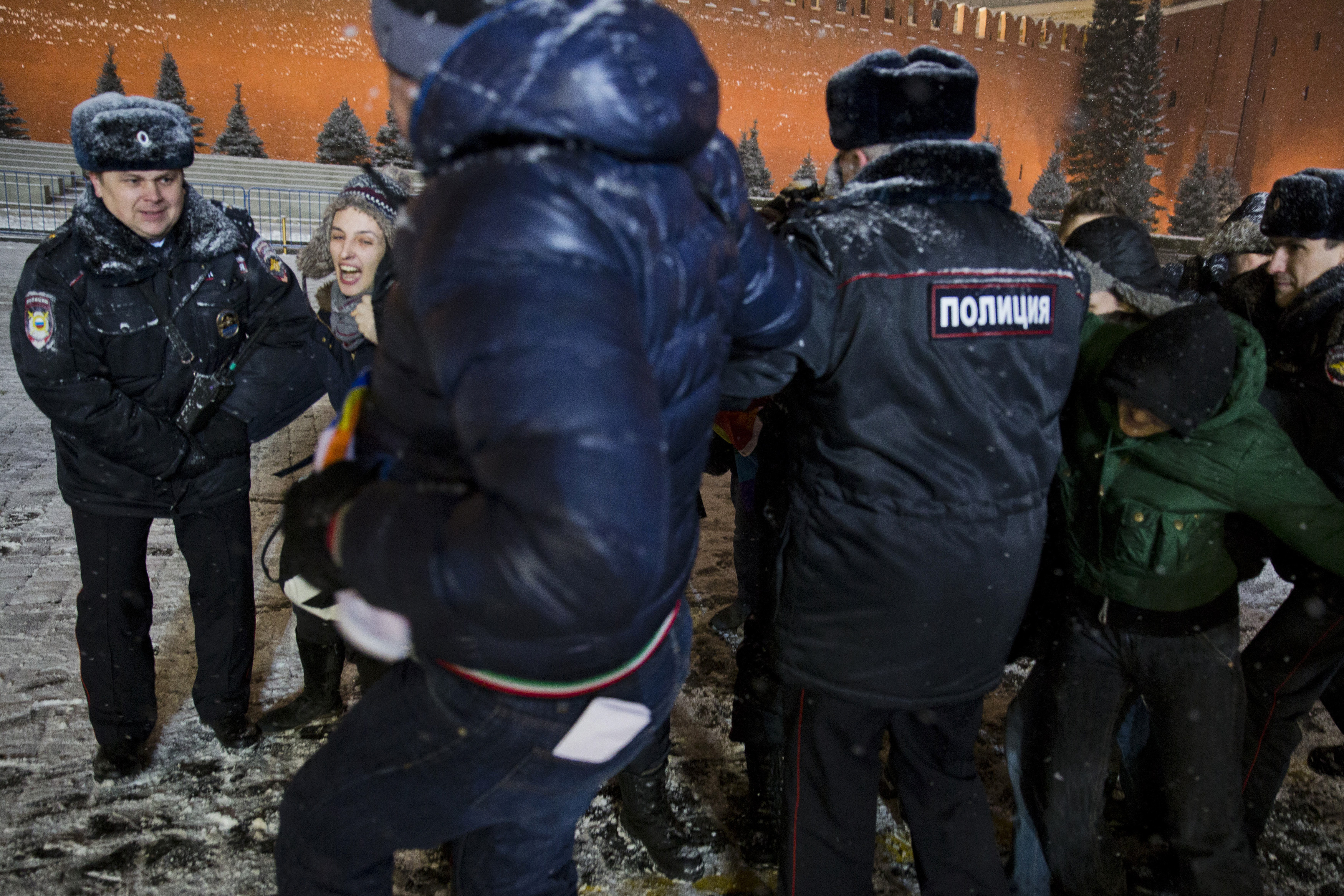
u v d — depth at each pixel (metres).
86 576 2.40
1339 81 35.22
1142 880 2.27
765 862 2.33
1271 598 4.03
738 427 2.60
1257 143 38.16
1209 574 1.85
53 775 2.53
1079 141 35.75
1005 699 3.16
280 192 22.23
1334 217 2.15
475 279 0.87
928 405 1.58
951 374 1.56
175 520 2.49
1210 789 1.87
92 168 2.06
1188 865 1.90
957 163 1.61
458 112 0.95
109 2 29.16
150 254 2.23
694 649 3.43
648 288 0.96
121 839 2.31
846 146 1.80
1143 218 32.56
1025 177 38.12
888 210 1.61
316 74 31.38
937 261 1.55
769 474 2.05
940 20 35.69
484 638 1.07
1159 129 35.38
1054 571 2.04
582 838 2.41
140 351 2.27
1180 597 1.84
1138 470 1.82
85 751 2.63
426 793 1.29
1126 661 1.91
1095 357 1.88
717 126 1.08
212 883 2.18
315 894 1.43
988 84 36.75
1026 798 2.08
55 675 2.99
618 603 0.81
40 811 2.39
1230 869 1.87
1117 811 2.55
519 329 0.82
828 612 1.71
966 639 1.69
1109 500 1.84
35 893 2.12
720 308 1.14
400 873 2.21
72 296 2.16
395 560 0.92
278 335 2.45
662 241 0.99
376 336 2.08
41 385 2.17
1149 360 1.68
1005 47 36.69
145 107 2.08
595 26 0.94
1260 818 2.30
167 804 2.45
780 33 33.62
